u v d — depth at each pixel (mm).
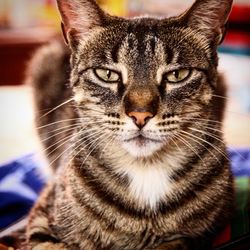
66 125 471
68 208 403
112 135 382
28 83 594
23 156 529
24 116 590
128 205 398
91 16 392
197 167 402
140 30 383
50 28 670
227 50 650
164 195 399
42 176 509
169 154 396
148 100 365
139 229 400
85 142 405
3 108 599
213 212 408
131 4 598
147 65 374
